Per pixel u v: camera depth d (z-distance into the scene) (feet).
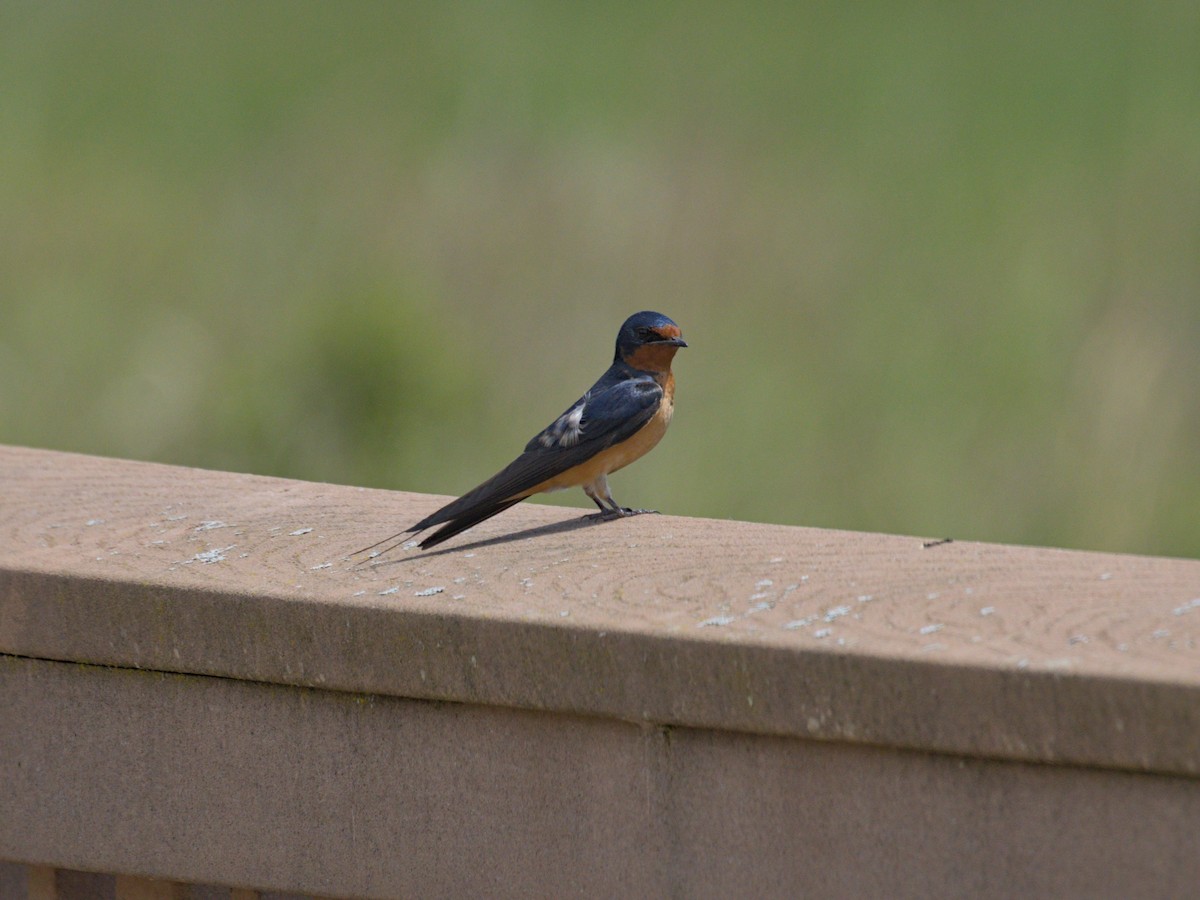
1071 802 12.07
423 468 42.65
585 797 13.97
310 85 61.05
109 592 15.24
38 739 15.88
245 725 15.14
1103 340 43.93
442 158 53.11
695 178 51.78
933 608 13.67
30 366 45.19
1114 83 60.18
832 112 57.93
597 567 15.70
